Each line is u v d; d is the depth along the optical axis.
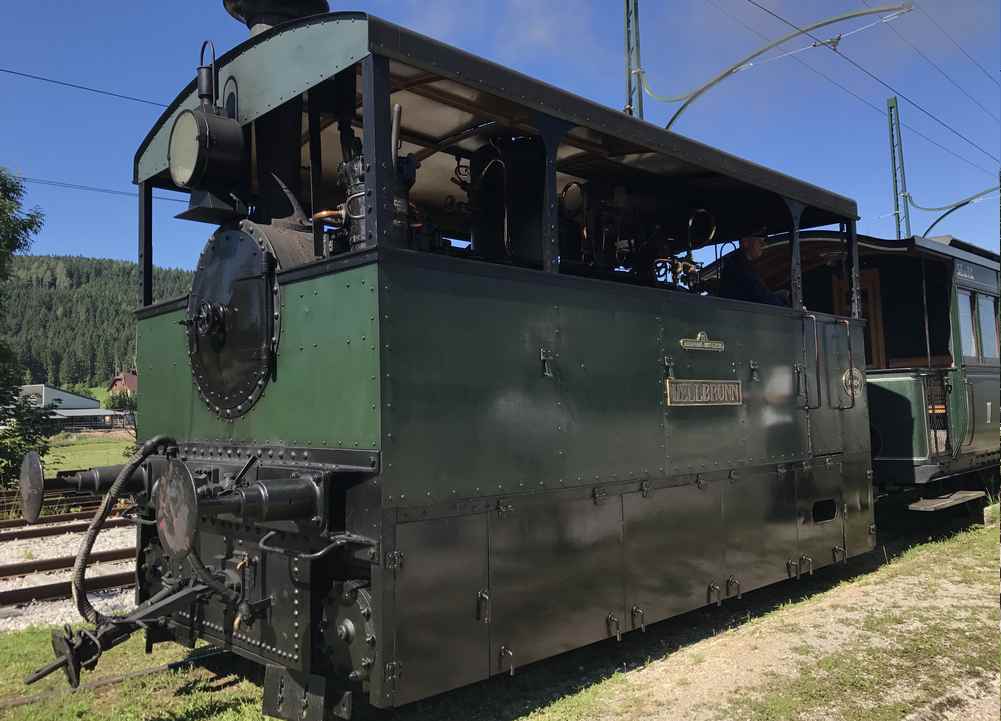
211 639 4.30
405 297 3.62
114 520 10.12
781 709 4.18
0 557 8.23
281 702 3.74
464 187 5.85
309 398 3.87
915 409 8.18
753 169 6.14
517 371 4.14
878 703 4.31
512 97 4.26
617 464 4.72
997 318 10.28
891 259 9.25
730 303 5.80
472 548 3.84
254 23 5.19
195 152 4.51
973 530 9.09
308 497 3.57
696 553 5.29
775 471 6.12
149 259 5.56
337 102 4.56
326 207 6.59
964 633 5.45
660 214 7.19
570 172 6.32
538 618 4.17
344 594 3.57
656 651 5.26
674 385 5.19
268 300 4.14
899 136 21.33
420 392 3.64
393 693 3.43
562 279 4.46
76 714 4.14
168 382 5.14
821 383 6.81
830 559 6.68
